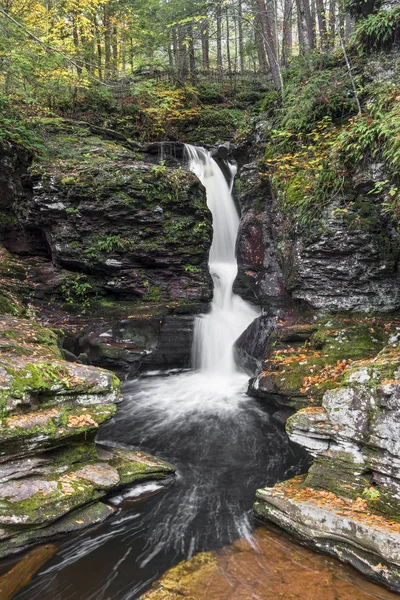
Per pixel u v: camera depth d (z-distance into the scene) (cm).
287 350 862
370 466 475
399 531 405
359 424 486
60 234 1080
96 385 588
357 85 970
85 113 1551
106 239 1087
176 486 607
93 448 577
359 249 843
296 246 917
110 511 529
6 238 1161
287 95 1152
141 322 1025
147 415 836
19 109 1292
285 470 642
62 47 1407
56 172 1093
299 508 476
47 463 518
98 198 1070
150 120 1633
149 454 672
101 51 1822
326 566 434
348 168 877
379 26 904
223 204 1366
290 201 932
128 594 404
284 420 771
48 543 477
